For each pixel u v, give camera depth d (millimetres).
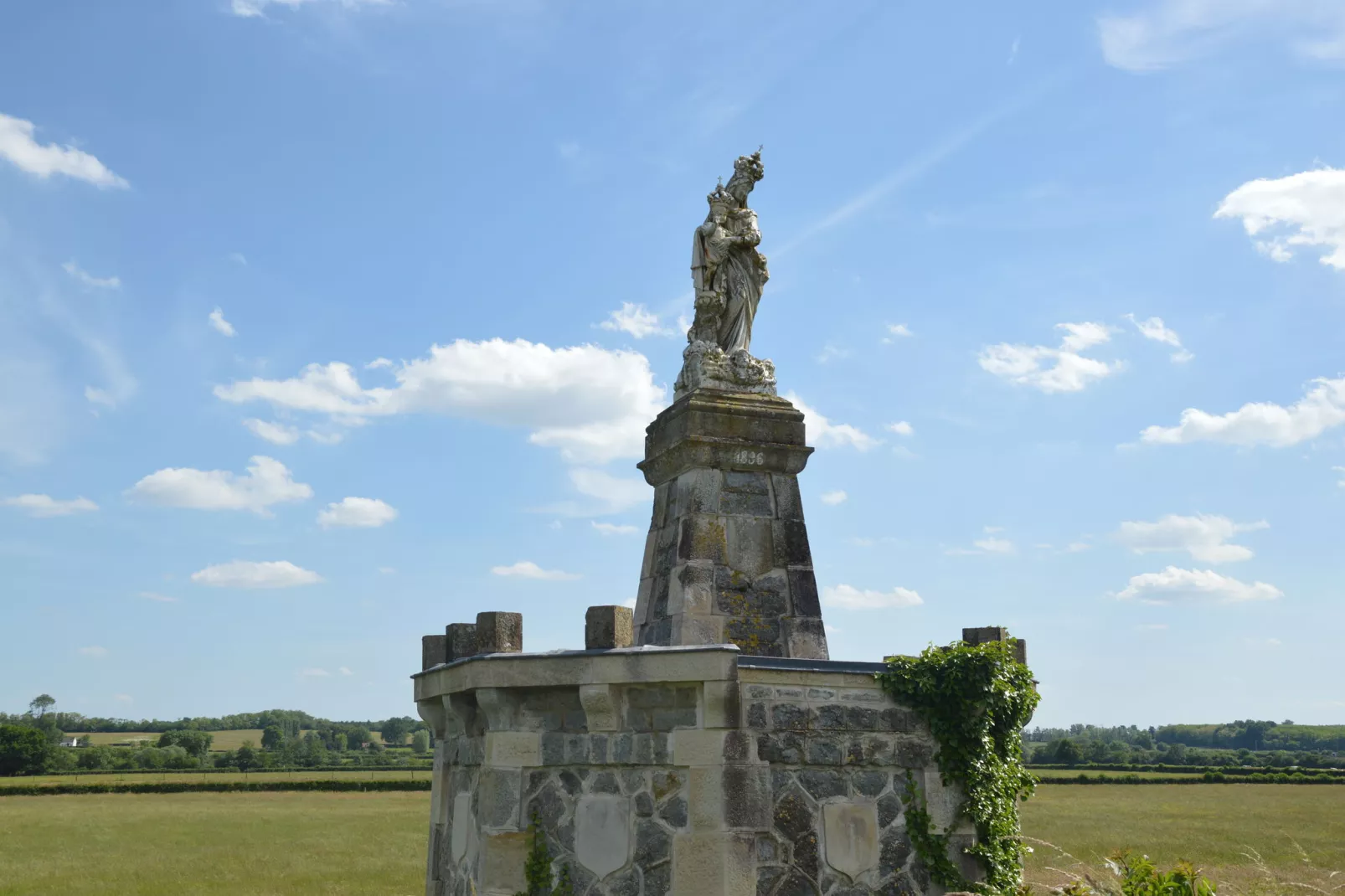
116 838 50656
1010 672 14656
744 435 17328
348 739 188625
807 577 17078
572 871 13242
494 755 13656
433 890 16141
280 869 38875
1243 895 13625
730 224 18875
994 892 13672
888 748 13938
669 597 16828
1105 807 60844
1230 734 187000
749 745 13094
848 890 13359
